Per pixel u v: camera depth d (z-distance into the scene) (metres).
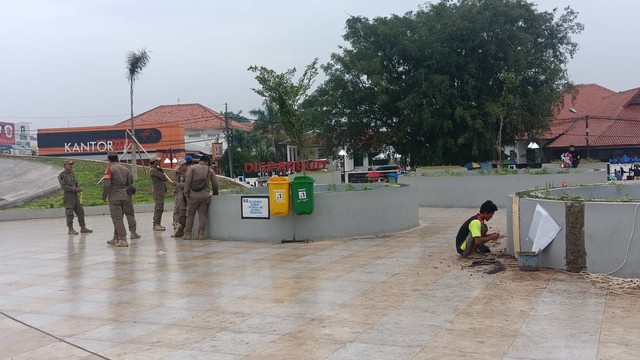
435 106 32.69
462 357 4.76
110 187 11.95
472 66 31.94
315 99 37.38
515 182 17.91
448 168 29.25
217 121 71.88
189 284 8.02
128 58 27.50
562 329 5.38
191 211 12.42
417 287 7.31
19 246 12.62
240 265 9.33
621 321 5.57
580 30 33.44
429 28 33.41
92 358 5.15
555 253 7.91
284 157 63.19
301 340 5.39
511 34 31.59
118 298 7.35
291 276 8.32
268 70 13.42
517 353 4.80
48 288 8.09
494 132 32.34
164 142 60.19
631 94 45.59
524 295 6.68
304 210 11.34
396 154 42.81
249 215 11.91
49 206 21.20
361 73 34.53
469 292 6.93
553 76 32.53
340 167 51.34
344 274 8.30
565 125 47.62
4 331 6.08
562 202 7.82
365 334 5.49
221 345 5.34
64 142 61.53
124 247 11.76
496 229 12.68
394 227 12.52
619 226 7.31
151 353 5.20
